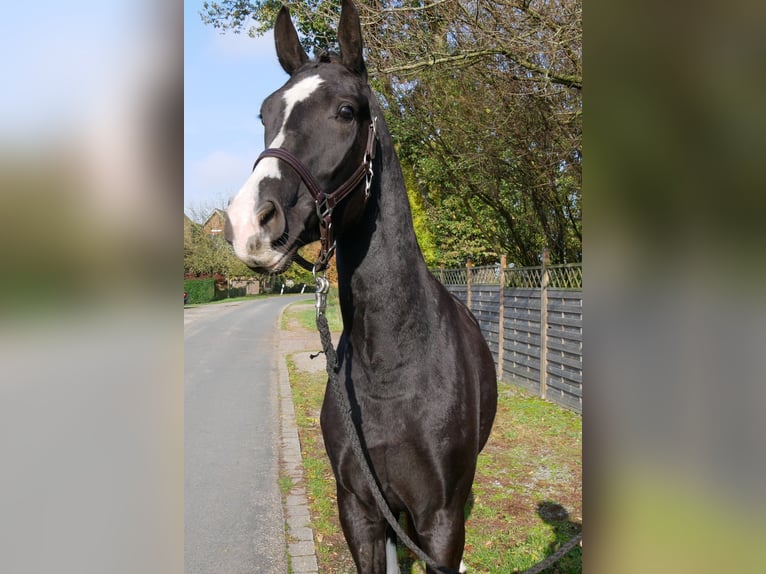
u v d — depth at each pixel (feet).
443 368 6.57
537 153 26.04
